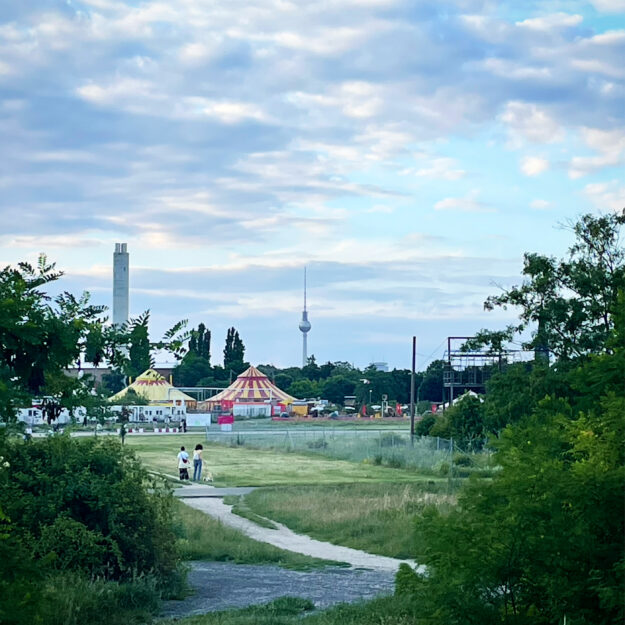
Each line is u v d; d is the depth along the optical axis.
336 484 45.50
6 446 10.12
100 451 19.83
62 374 10.17
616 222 41.66
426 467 56.28
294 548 27.20
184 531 26.88
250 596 19.41
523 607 10.57
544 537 10.27
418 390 192.12
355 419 143.75
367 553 26.17
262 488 44.16
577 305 40.66
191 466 59.06
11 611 8.58
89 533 18.33
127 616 16.30
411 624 15.02
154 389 123.25
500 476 11.38
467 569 10.44
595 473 10.44
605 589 9.64
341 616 16.30
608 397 11.73
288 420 135.75
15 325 9.12
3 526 9.75
